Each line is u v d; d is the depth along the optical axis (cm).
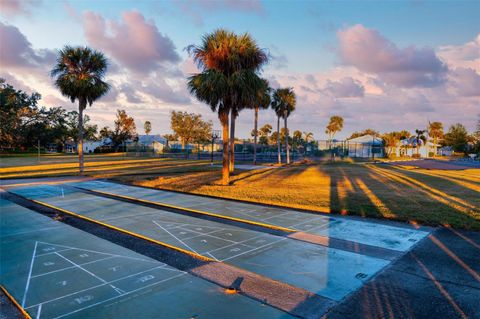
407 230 724
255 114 3388
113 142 7638
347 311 361
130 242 628
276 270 484
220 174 2109
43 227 746
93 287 419
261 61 1535
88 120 8044
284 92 3369
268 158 4550
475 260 529
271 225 770
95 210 949
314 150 4872
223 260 527
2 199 1145
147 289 414
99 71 2042
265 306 371
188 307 366
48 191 1339
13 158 4500
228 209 964
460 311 361
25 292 404
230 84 1435
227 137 1550
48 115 6419
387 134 7844
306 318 346
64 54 1942
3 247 592
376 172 2288
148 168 2675
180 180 1719
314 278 454
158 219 832
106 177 1880
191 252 567
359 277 458
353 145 5441
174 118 7038
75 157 4859
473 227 733
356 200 1093
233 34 1481
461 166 3244
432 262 520
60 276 455
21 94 6025
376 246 606
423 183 1608
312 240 646
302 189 1384
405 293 407
